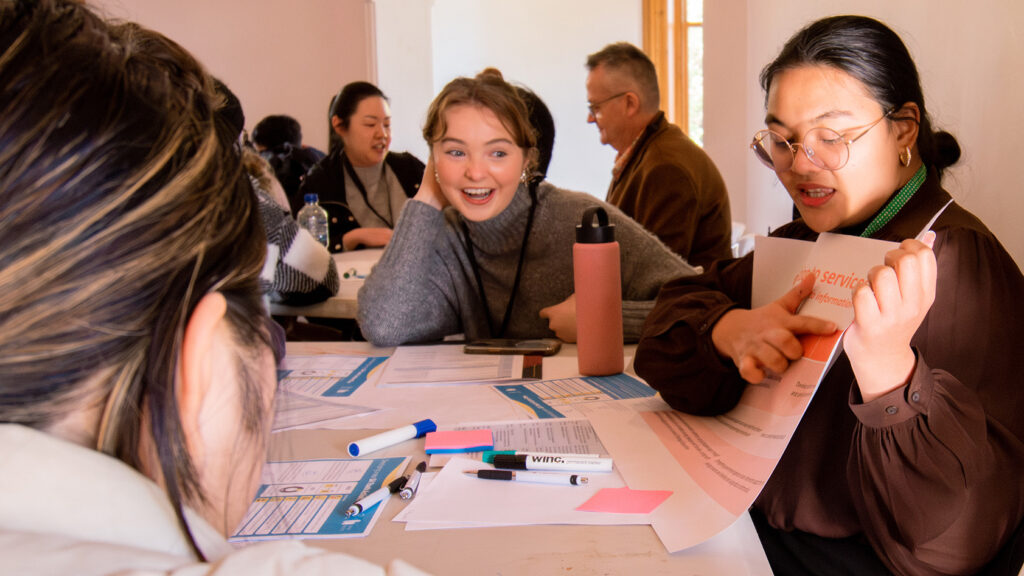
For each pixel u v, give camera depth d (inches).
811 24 33.3
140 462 12.4
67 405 11.4
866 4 91.2
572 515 26.9
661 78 266.4
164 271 11.5
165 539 11.7
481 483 30.2
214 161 12.3
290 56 195.6
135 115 11.3
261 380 14.4
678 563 23.5
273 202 74.4
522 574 23.1
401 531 26.4
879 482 28.5
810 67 31.7
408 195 127.3
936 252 30.3
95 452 11.3
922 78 75.2
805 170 32.4
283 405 38.5
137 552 10.5
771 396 31.4
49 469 10.6
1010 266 30.4
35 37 11.2
